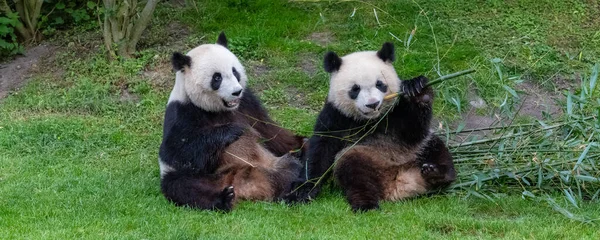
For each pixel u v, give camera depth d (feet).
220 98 29.76
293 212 27.45
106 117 39.01
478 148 31.04
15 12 46.01
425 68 41.39
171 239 24.29
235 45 43.98
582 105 31.22
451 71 41.19
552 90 40.65
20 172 32.37
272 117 38.19
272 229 25.30
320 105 39.91
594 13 46.60
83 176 31.71
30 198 28.94
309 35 45.52
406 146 29.25
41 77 43.04
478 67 39.81
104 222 26.08
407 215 26.58
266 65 43.19
